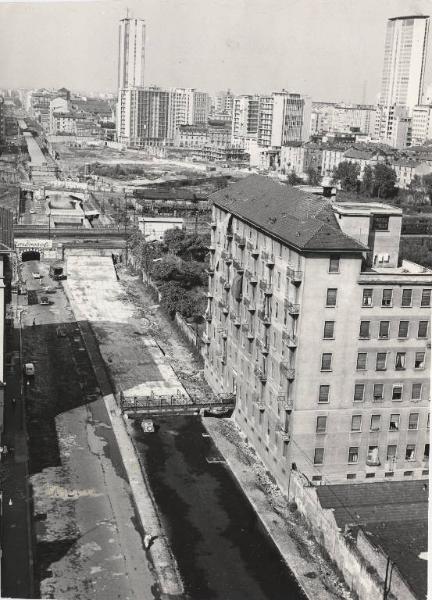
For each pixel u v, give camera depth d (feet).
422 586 200.23
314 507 254.27
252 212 319.47
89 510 262.26
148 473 296.71
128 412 342.85
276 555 245.45
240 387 340.18
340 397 274.98
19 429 320.70
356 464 282.97
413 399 281.13
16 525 249.14
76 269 616.39
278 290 288.71
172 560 238.48
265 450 304.91
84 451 305.73
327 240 260.42
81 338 448.24
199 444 323.78
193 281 555.69
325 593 226.17
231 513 270.67
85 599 215.51
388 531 233.14
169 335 469.16
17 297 526.98
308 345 267.80
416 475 287.28
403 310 271.69
